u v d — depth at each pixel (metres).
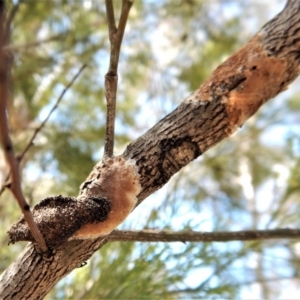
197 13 1.51
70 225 0.54
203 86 0.59
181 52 1.61
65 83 1.38
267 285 1.71
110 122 0.57
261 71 0.58
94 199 0.55
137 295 0.85
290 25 0.59
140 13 1.45
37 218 0.54
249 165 1.84
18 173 0.46
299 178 1.17
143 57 1.54
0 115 0.43
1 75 0.43
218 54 1.58
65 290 0.92
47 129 1.32
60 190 1.24
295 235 0.72
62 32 1.33
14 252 1.07
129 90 1.73
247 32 1.69
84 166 1.25
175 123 0.58
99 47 1.38
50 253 0.56
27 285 0.57
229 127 0.59
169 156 0.58
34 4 1.24
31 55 1.27
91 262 0.91
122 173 0.56
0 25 0.42
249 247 1.00
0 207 1.18
